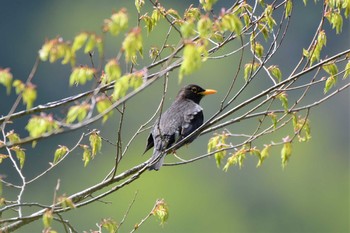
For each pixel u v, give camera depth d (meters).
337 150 30.28
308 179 29.72
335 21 8.85
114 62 6.95
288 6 8.99
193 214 28.25
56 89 29.44
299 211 29.11
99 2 34.78
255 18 9.45
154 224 26.62
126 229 26.44
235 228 28.36
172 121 10.87
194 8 8.85
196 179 28.53
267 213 29.08
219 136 9.23
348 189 29.84
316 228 29.25
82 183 28.06
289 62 30.00
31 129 7.01
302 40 30.05
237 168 29.00
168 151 9.46
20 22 33.84
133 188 27.31
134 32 6.91
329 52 30.19
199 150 27.28
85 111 6.95
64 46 6.93
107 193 8.59
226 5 25.73
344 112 30.30
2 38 33.53
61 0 35.84
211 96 28.56
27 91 6.95
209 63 29.89
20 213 8.54
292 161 29.75
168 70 7.60
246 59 29.77
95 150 8.91
